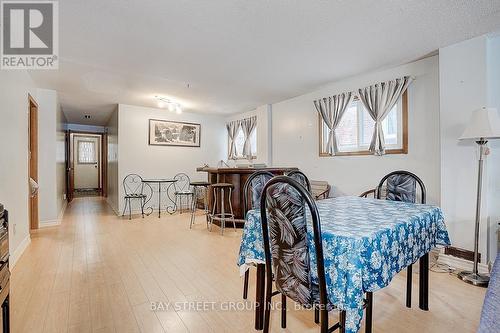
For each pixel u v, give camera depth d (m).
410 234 1.52
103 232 4.07
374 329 1.70
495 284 1.18
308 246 1.20
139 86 4.29
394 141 3.57
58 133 5.01
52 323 1.73
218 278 2.45
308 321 1.81
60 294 2.12
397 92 3.39
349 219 1.52
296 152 5.04
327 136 4.48
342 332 1.15
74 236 3.83
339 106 4.13
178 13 2.20
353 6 2.10
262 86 4.32
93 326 1.71
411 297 2.10
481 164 2.43
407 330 1.69
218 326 1.73
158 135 6.03
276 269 1.34
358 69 3.56
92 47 2.83
